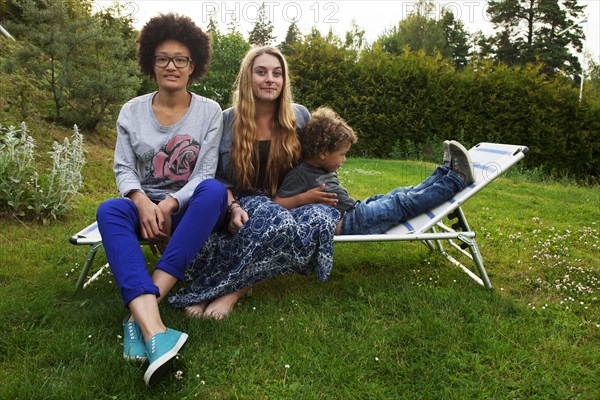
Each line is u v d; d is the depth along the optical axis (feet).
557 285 9.32
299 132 8.88
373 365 6.40
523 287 9.40
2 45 22.61
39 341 6.63
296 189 8.66
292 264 7.79
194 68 8.52
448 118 36.63
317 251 7.85
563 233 13.52
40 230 12.10
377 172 24.84
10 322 7.17
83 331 6.89
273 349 6.77
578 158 36.11
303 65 36.35
